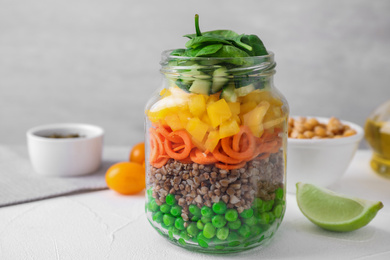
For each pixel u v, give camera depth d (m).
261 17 0.98
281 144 0.44
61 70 1.04
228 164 0.41
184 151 0.41
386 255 0.43
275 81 1.02
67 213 0.51
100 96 1.05
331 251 0.44
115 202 0.54
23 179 0.59
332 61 1.00
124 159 0.66
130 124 1.07
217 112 0.40
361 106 1.02
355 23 0.98
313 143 0.52
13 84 1.05
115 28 1.01
